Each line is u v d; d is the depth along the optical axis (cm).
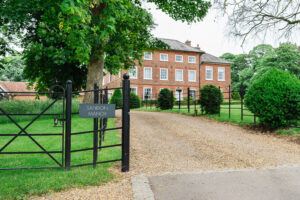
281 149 504
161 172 354
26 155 443
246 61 4259
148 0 1136
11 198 247
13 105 975
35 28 1172
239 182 312
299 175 338
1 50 1286
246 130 745
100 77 1064
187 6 1070
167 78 2689
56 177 308
